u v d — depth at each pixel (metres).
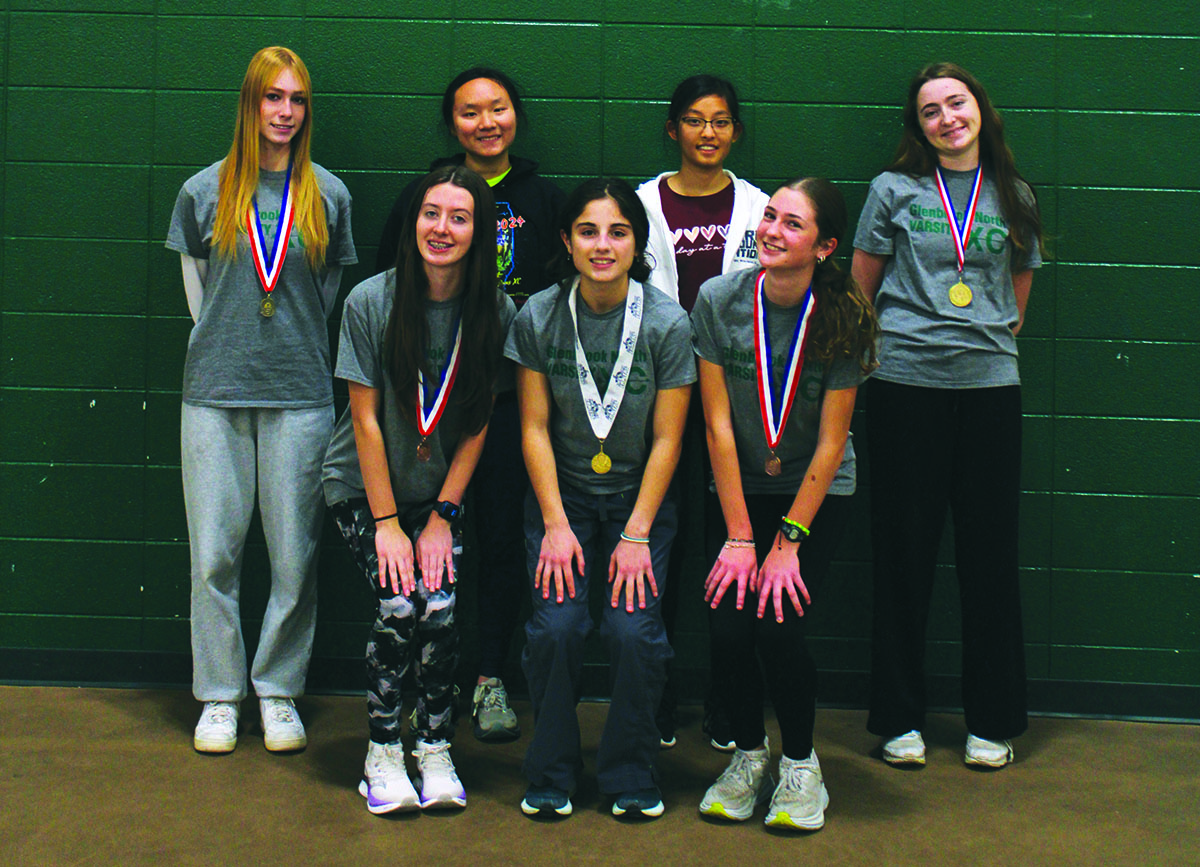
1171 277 2.88
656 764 2.36
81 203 2.93
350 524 2.34
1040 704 2.91
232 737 2.51
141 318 2.95
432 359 2.29
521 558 2.69
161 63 2.91
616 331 2.24
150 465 2.96
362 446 2.27
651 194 2.67
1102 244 2.89
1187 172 2.87
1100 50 2.86
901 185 2.56
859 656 2.95
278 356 2.55
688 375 2.23
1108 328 2.90
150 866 1.94
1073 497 2.91
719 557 2.24
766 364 2.24
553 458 2.29
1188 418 2.89
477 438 2.32
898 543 2.52
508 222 2.71
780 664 2.12
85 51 2.91
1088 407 2.90
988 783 2.41
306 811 2.19
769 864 1.99
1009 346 2.53
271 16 2.91
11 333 2.94
